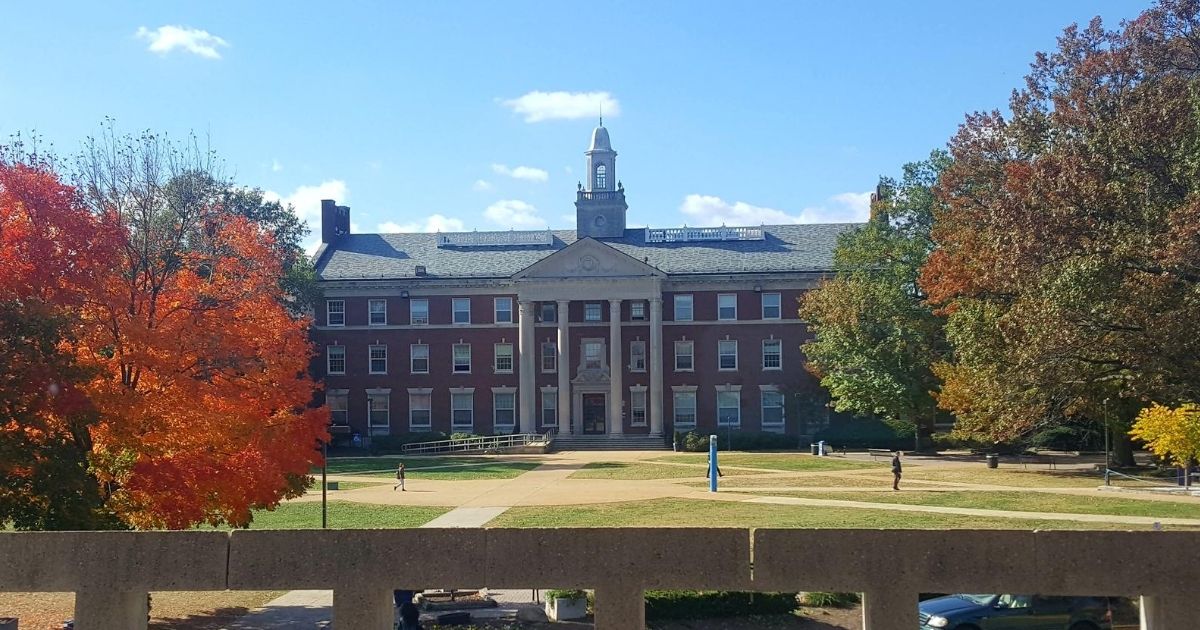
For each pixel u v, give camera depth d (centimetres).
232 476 2041
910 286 6394
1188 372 2828
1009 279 3588
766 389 7762
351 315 8025
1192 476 4306
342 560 1217
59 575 1232
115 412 1922
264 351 2220
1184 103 3045
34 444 1827
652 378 7694
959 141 4969
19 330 1814
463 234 8450
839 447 7338
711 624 1997
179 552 1227
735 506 3662
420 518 3447
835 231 8319
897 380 6206
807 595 2141
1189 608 1143
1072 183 3134
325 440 2294
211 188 4275
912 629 1169
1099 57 3709
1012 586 1165
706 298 7850
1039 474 4916
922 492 4081
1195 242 2645
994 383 3766
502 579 1205
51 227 1989
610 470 5478
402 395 7962
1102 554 1159
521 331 7769
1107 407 4253
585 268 7738
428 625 2000
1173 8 3462
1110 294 2866
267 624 1962
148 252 2322
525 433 7662
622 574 1196
